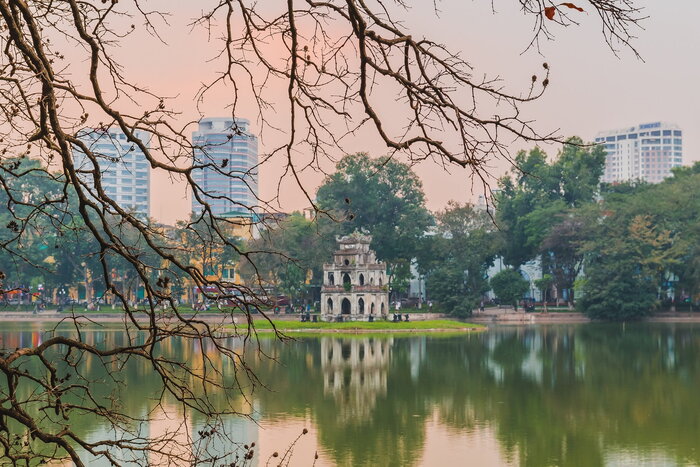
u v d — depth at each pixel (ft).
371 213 489.67
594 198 493.77
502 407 171.94
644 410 167.63
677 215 433.89
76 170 32.01
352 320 403.13
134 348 33.40
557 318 456.45
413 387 198.49
